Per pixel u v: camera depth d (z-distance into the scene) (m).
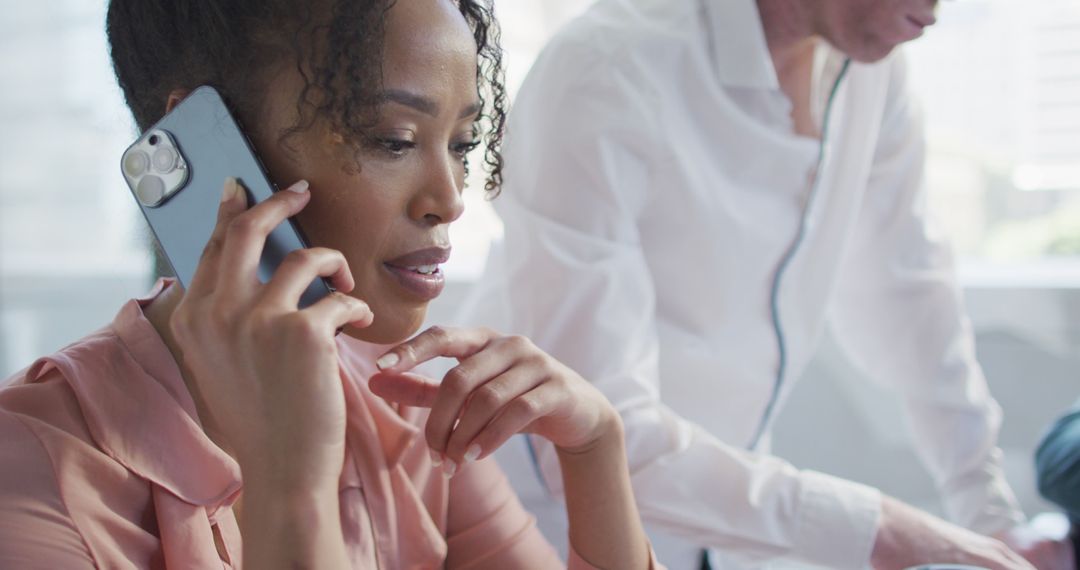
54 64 2.55
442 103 0.69
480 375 0.77
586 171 1.12
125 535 0.67
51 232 2.60
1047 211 2.08
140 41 0.72
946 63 2.05
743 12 1.16
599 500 0.86
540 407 0.79
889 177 1.38
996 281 2.03
